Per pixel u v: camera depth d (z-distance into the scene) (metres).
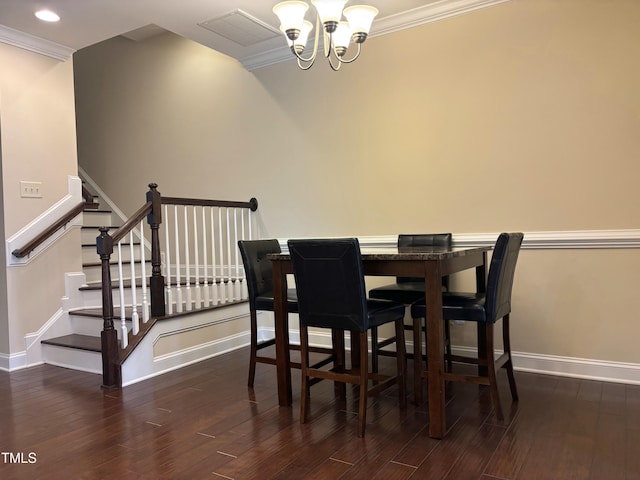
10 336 3.42
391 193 3.59
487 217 3.22
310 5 3.19
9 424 2.41
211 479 1.83
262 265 3.11
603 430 2.17
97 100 5.38
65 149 3.80
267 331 4.23
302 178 4.02
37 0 2.96
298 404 2.63
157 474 1.88
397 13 3.38
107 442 2.18
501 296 2.38
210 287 4.10
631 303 2.81
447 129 3.35
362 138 3.70
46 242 3.65
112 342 2.97
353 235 3.77
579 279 2.95
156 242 3.28
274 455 2.02
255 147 4.26
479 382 2.31
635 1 2.74
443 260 2.21
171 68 4.77
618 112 2.80
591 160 2.88
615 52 2.79
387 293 3.01
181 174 4.74
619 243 2.80
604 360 2.89
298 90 4.00
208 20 3.38
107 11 3.15
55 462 2.00
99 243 2.96
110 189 5.30
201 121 4.58
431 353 2.15
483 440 2.10
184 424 2.37
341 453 2.02
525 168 3.08
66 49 3.75
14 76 3.48
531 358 3.10
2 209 3.43
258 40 3.78
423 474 1.83
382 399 2.67
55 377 3.22
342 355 2.86
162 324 3.28
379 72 3.61
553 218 3.00
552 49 2.97
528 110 3.06
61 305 3.74
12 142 3.47
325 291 2.25
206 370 3.30
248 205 4.16
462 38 3.27
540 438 2.11
